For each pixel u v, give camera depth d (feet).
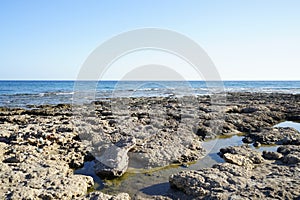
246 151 34.01
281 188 22.08
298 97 100.78
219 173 26.00
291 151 33.55
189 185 24.23
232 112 63.87
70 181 24.84
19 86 252.42
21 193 21.81
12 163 28.07
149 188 25.86
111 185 26.53
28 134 36.99
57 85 282.97
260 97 102.53
